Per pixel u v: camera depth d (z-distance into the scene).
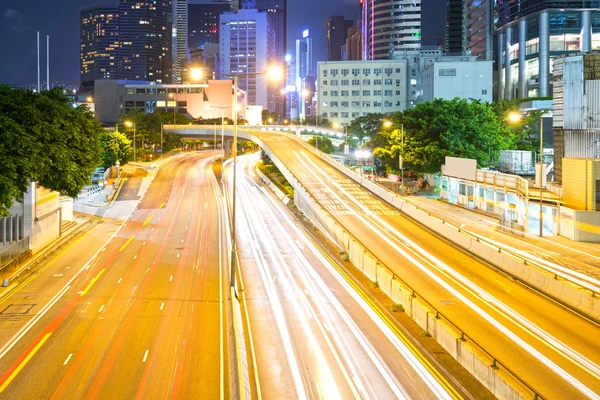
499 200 77.56
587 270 47.72
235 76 48.06
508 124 124.38
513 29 183.62
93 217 85.31
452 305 40.12
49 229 64.19
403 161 106.81
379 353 33.03
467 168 87.44
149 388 28.31
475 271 50.12
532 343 32.81
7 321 38.41
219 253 62.41
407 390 28.12
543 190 74.50
